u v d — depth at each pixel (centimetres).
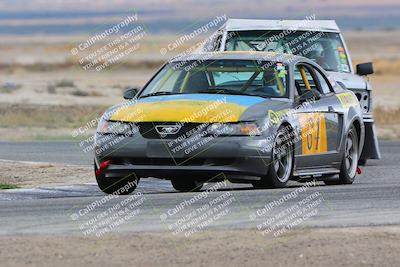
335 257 2317
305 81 3694
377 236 2502
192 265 2259
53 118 8238
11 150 5572
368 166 4709
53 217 2812
